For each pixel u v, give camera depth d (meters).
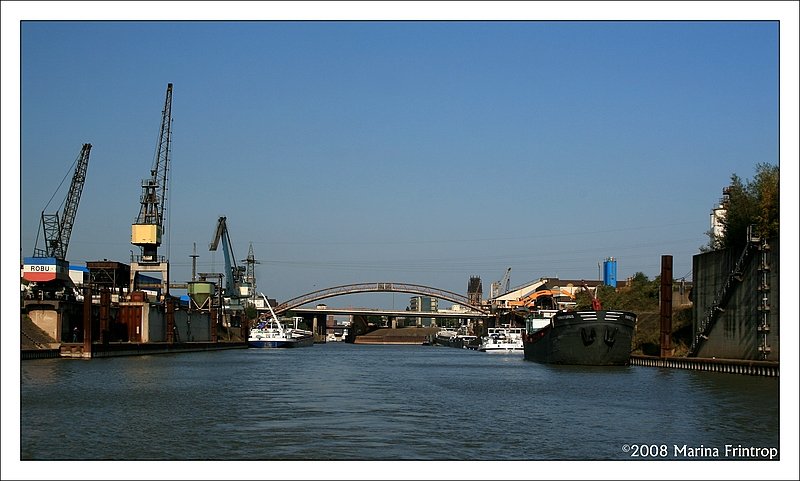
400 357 195.00
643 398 75.12
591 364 125.50
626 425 58.59
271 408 68.38
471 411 66.88
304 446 50.12
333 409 67.94
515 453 48.25
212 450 48.66
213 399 75.00
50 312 140.88
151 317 183.25
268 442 51.38
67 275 155.25
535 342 154.50
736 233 114.62
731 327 107.00
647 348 144.75
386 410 67.44
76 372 105.50
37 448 48.81
